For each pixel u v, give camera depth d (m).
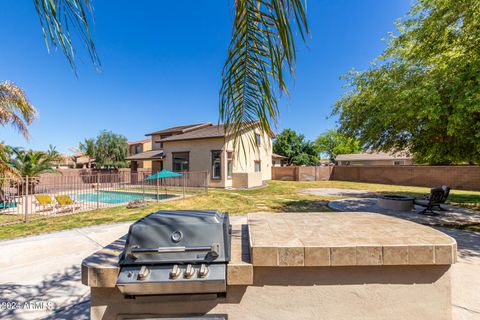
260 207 9.23
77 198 14.16
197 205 9.85
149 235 1.66
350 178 23.09
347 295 1.70
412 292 1.69
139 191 15.55
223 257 1.61
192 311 1.66
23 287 3.27
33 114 8.71
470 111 4.63
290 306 1.69
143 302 1.63
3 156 9.05
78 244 5.05
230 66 1.71
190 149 18.17
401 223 2.38
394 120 6.49
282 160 34.41
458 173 16.06
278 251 1.63
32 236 5.62
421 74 5.89
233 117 1.92
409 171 18.59
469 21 4.93
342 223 2.38
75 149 33.97
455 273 3.43
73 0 1.36
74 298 2.98
